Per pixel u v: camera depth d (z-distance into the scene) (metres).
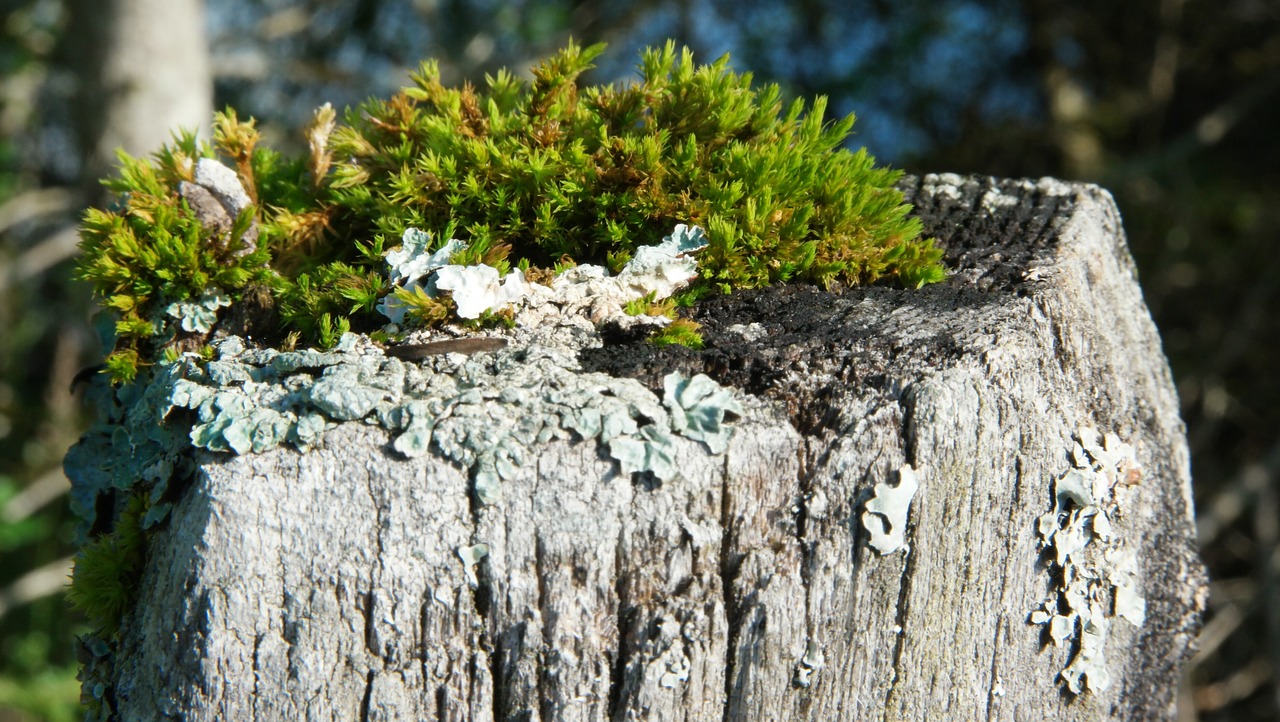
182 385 0.35
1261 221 1.01
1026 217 0.42
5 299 0.99
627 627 0.35
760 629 0.35
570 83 0.40
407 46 1.08
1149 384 0.42
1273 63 1.05
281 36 1.02
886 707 0.36
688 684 0.35
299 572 0.34
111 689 0.36
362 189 0.39
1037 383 0.37
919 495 0.35
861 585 0.35
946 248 0.40
